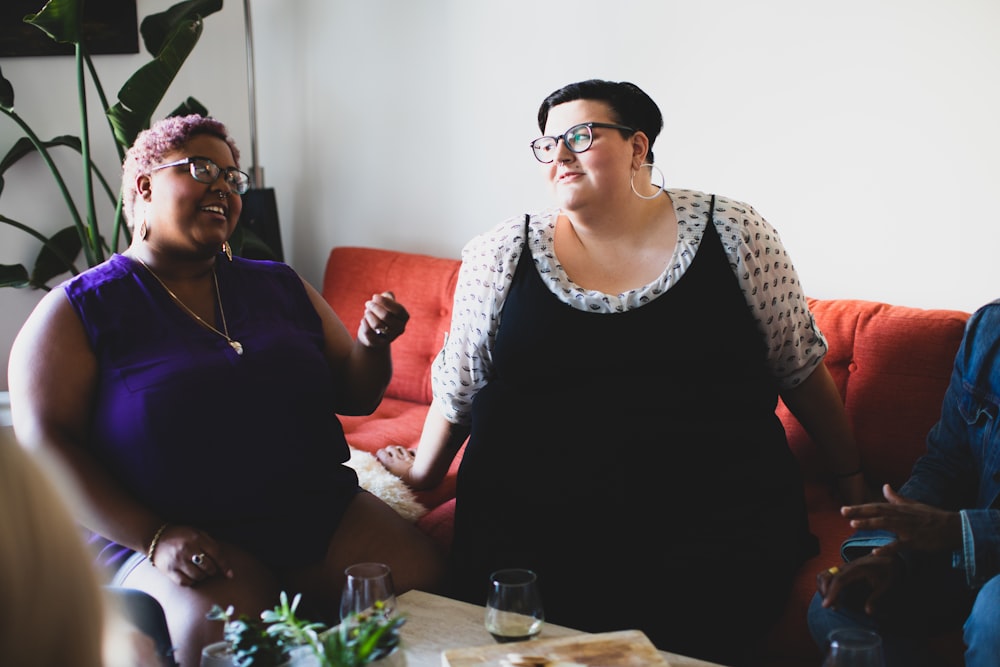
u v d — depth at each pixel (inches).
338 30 130.0
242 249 123.7
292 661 45.2
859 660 44.6
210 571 64.5
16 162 123.2
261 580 67.2
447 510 84.4
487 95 120.9
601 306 71.6
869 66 97.7
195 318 71.0
